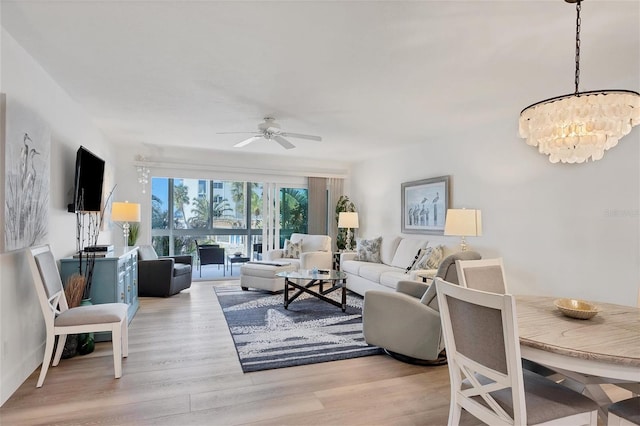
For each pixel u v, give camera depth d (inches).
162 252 263.3
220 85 121.8
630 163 113.0
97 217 170.6
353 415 82.7
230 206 283.6
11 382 89.7
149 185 241.9
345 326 148.7
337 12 76.9
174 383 96.7
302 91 126.7
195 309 174.1
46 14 78.5
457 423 66.3
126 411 82.4
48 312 95.2
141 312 168.4
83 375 100.7
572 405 58.6
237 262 285.4
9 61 87.9
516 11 75.9
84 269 127.7
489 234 166.1
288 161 280.4
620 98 66.8
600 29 83.2
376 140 208.5
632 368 52.9
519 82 116.8
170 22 81.8
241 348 122.6
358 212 290.8
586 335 61.9
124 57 100.7
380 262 225.3
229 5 74.7
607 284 119.2
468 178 179.2
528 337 60.5
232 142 221.1
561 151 78.4
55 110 120.4
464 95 129.6
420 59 100.0
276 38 88.9
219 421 79.2
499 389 57.5
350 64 103.7
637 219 111.1
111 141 215.8
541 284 141.6
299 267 227.9
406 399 90.4
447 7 74.5
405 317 112.4
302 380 100.0
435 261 167.9
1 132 84.4
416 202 217.2
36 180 101.6
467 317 60.9
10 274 90.4
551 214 138.2
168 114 157.8
